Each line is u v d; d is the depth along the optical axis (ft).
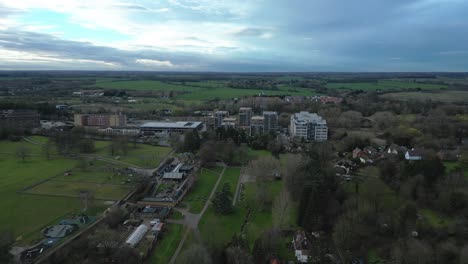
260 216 493.77
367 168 622.13
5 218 456.04
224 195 511.81
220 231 444.55
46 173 650.84
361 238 412.36
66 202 515.50
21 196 534.37
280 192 536.42
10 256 349.82
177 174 641.81
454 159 643.86
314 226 444.55
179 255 389.60
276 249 403.13
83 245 386.73
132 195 552.41
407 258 362.94
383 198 501.15
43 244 388.16
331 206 458.09
